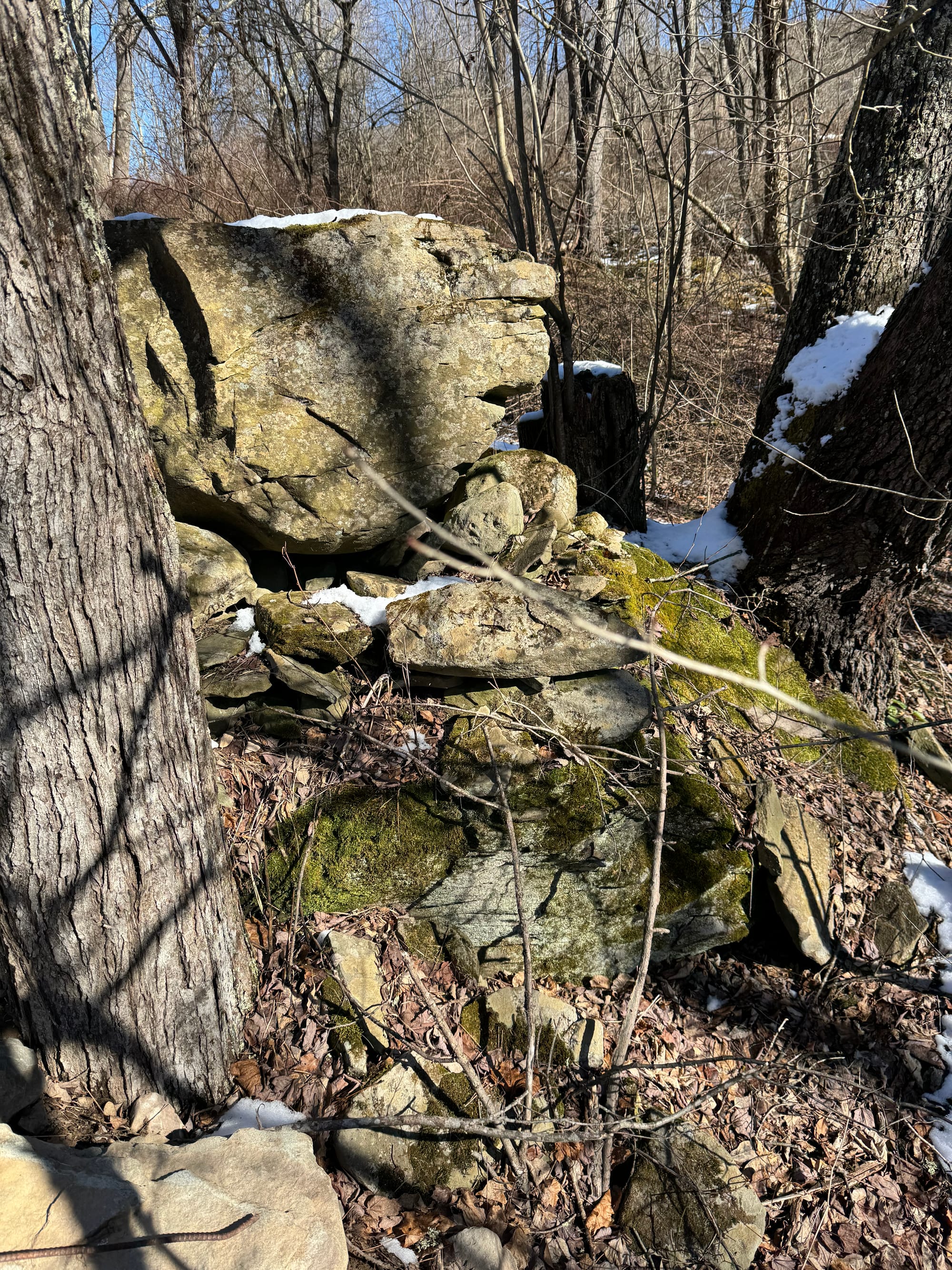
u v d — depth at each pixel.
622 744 3.48
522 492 4.09
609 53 5.22
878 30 3.64
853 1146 3.09
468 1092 2.88
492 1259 2.49
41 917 2.31
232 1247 2.06
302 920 3.13
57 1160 2.19
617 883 3.34
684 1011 3.42
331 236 3.47
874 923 3.74
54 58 1.89
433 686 3.56
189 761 2.47
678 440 7.86
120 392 2.15
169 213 7.45
